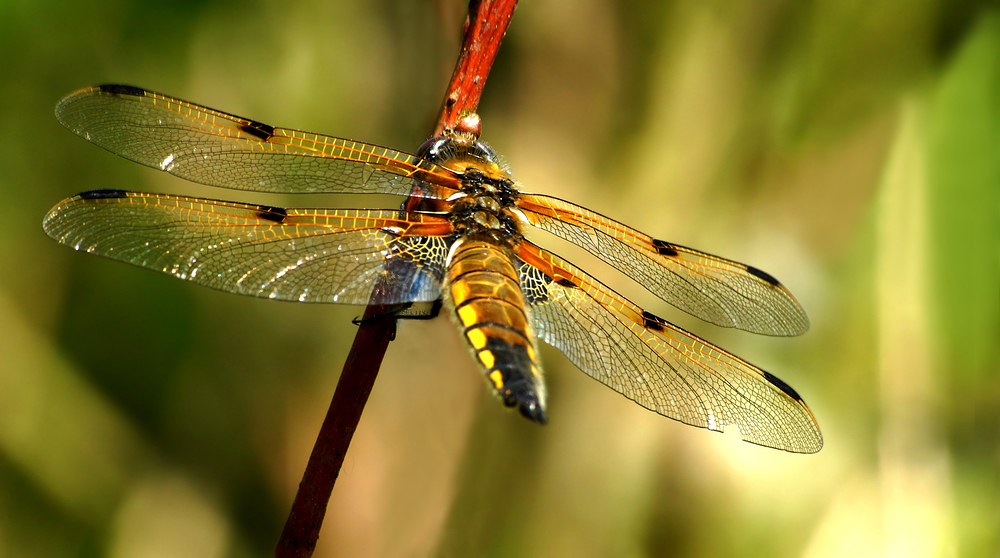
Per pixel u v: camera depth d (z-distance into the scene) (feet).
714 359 3.02
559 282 3.02
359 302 2.98
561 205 3.04
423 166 3.02
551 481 3.18
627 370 3.01
